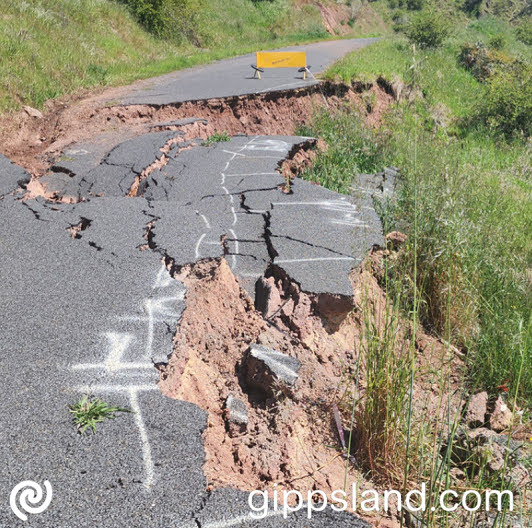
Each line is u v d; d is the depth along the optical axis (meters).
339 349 4.46
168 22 21.52
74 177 7.29
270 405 3.62
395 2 55.28
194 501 2.48
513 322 4.71
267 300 4.57
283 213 6.13
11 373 3.13
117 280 4.20
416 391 4.05
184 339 3.64
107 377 3.15
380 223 6.09
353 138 10.44
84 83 12.52
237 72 16.16
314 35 33.22
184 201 6.46
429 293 5.16
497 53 22.52
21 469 2.53
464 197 6.25
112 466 2.59
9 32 12.30
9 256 4.56
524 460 3.36
